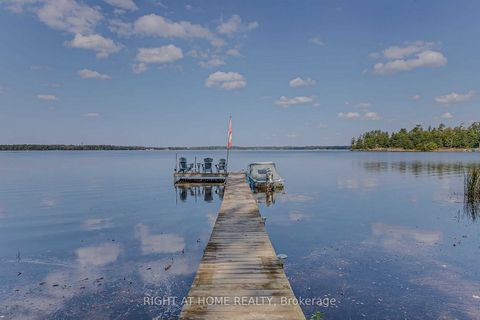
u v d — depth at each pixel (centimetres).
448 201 1820
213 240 893
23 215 1534
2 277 802
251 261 728
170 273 822
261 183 2267
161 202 1911
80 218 1469
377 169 4166
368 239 1097
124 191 2377
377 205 1728
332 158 8231
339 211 1580
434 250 973
